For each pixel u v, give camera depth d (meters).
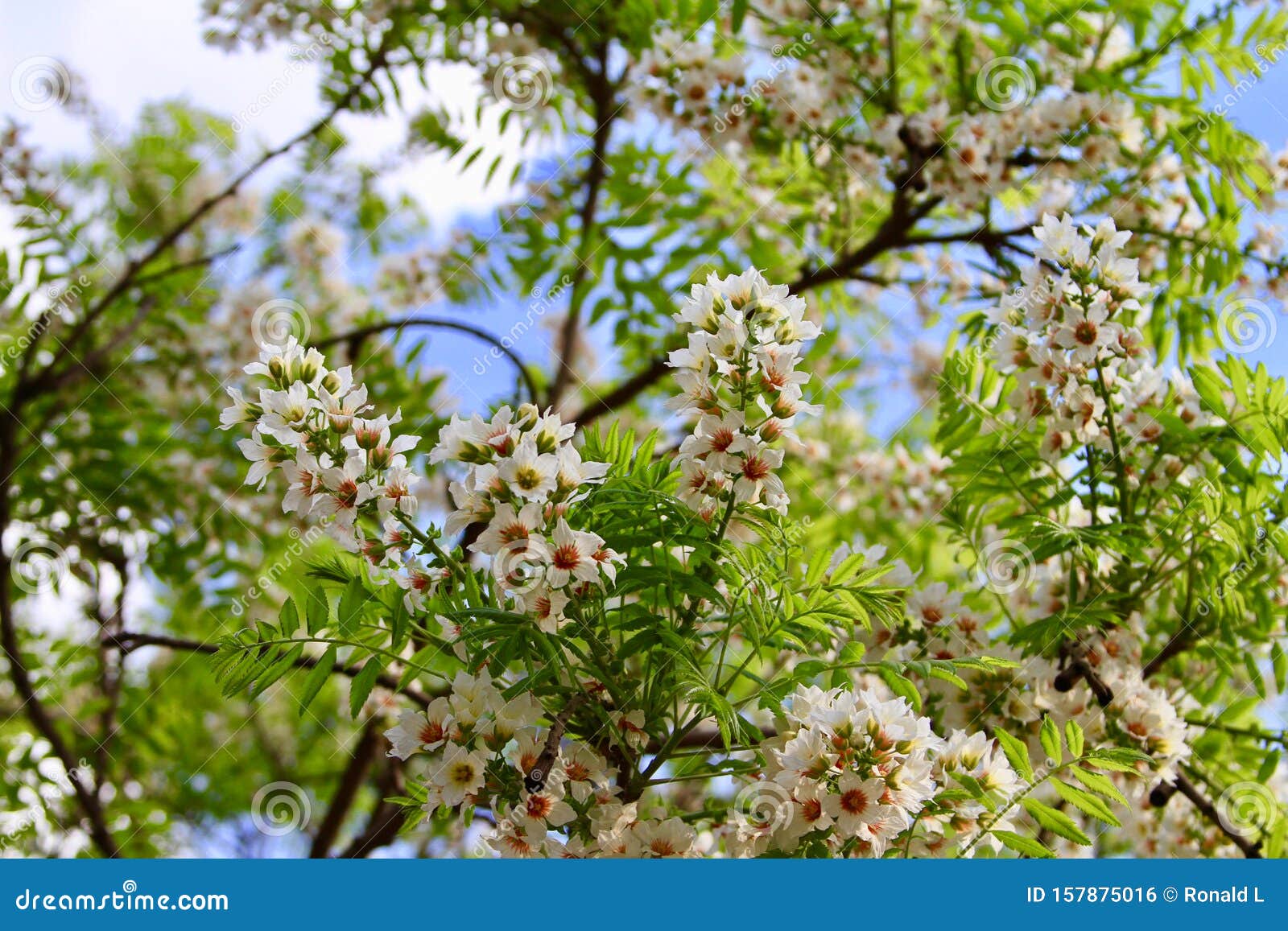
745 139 4.54
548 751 1.95
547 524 2.01
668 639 2.11
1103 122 4.20
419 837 4.48
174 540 4.99
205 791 5.79
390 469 2.12
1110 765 2.28
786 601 2.17
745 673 2.23
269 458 2.18
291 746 6.27
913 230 5.30
